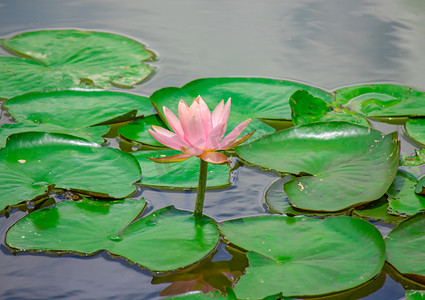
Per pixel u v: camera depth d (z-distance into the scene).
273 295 3.50
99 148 3.72
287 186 3.66
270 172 3.70
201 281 3.53
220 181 3.68
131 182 3.66
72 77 3.92
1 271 3.54
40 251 3.56
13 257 3.55
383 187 3.63
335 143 3.72
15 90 3.87
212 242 3.57
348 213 3.63
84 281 3.53
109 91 3.86
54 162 3.69
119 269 3.54
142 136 3.76
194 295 3.51
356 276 3.52
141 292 3.52
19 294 3.51
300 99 3.83
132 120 3.80
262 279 3.52
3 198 3.62
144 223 3.60
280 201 3.64
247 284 3.52
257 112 3.83
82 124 3.79
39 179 3.66
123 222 3.60
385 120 3.81
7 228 3.59
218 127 3.56
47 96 3.84
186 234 3.58
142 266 3.54
